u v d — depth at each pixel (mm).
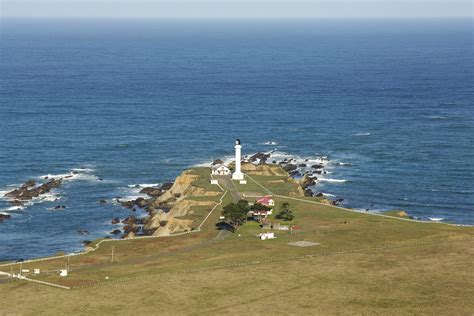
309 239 165750
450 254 150875
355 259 148125
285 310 120062
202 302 123938
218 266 144625
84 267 148625
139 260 153250
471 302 123125
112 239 172125
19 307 122312
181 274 139375
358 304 122562
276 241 164500
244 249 158625
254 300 124625
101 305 123188
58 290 131625
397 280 134250
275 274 138500
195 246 163250
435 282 133000
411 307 121188
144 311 120250
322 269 141375
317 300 124438
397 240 164500
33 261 154500
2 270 146625
